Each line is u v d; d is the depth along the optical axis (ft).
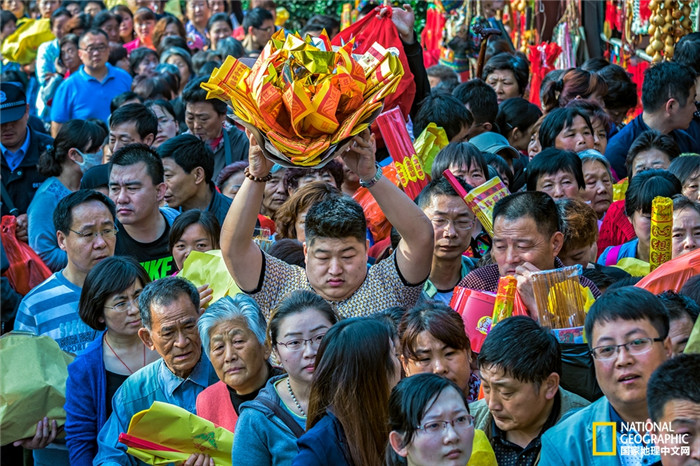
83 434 17.31
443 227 17.67
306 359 13.67
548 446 12.77
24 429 17.51
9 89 28.22
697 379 10.91
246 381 15.20
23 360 17.80
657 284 15.49
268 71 13.46
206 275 18.11
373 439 12.29
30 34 50.96
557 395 13.66
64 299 20.21
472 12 43.04
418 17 59.52
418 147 23.24
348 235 15.61
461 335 14.34
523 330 13.20
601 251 21.85
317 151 13.37
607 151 26.50
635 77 34.63
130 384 16.72
